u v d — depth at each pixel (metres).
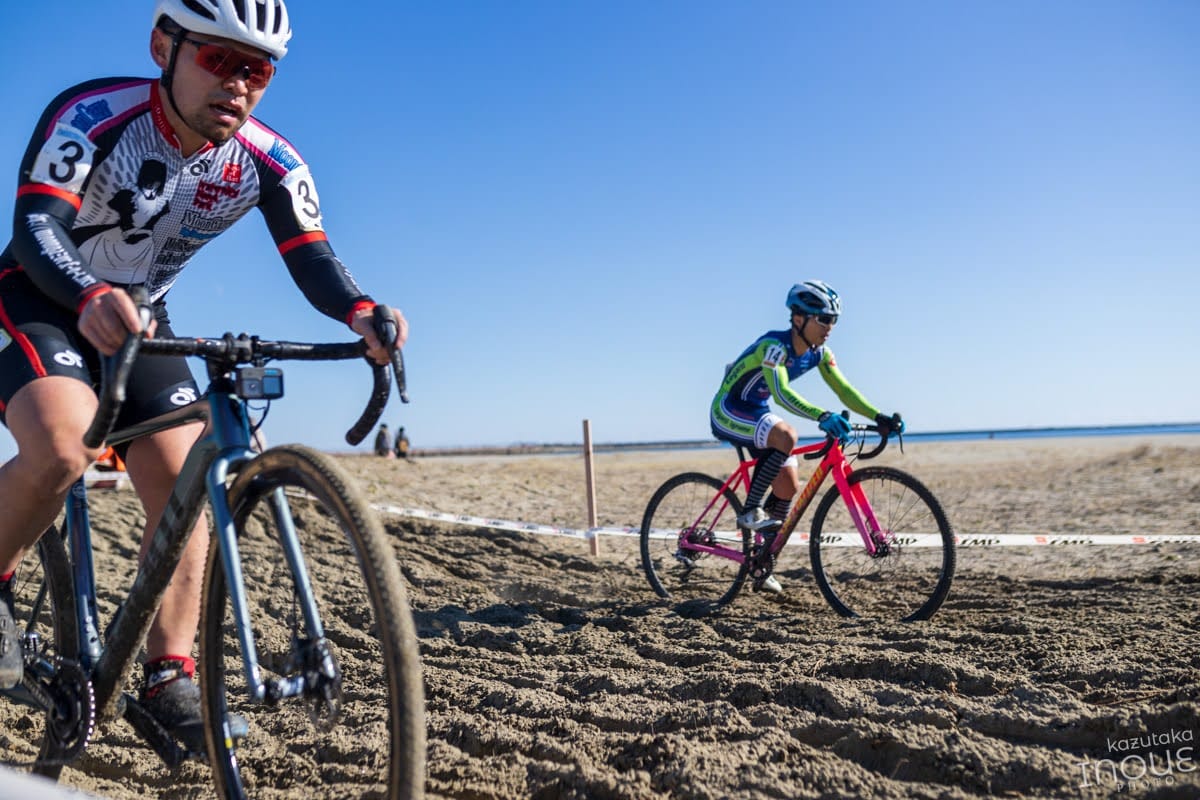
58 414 1.88
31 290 2.06
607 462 35.97
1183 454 17.39
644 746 2.43
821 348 5.07
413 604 4.87
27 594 2.48
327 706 1.64
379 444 23.16
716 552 5.19
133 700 2.09
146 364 2.24
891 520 4.80
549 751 2.49
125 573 5.40
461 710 2.95
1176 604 4.11
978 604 4.57
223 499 1.74
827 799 2.15
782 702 2.84
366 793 2.23
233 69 1.98
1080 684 2.84
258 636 2.13
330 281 2.19
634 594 5.50
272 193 2.30
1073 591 4.77
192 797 2.33
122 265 2.22
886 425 4.71
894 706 2.72
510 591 5.52
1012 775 2.20
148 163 2.09
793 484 5.08
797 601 5.03
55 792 1.63
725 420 5.13
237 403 1.87
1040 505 9.73
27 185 1.93
